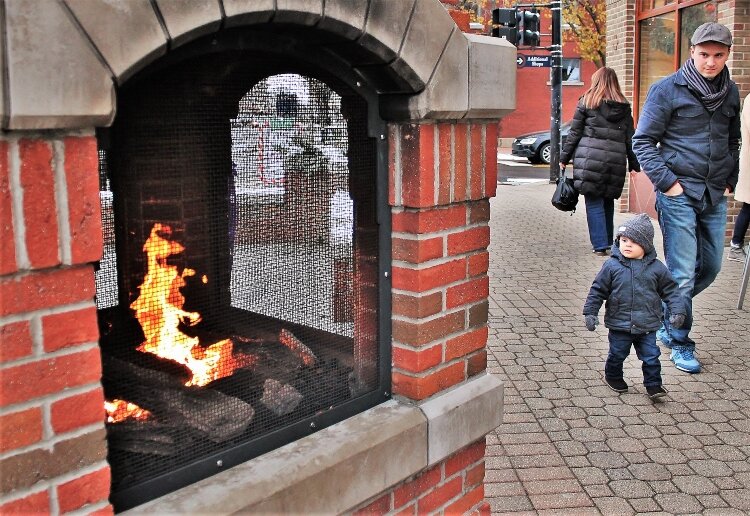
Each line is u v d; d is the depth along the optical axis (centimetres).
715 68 467
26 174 145
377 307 242
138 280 187
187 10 162
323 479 207
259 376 214
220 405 203
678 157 484
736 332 573
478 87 236
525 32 1501
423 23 214
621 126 836
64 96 144
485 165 251
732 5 847
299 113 211
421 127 225
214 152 195
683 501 336
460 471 263
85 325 157
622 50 1138
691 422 418
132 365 189
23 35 138
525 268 807
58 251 150
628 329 444
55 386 154
